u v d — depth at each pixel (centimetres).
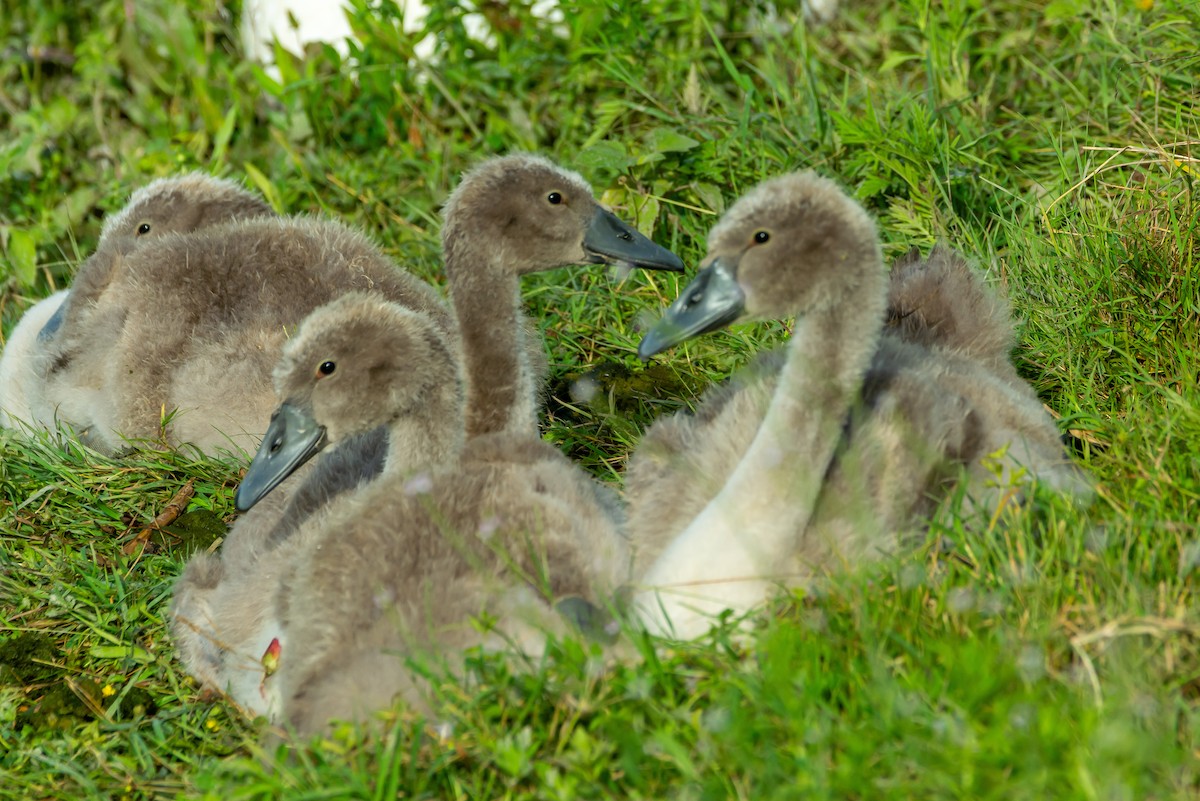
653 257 1183
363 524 955
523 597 895
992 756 731
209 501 1234
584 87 1658
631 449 1207
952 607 842
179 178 1532
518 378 1170
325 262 1358
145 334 1338
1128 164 1281
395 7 1734
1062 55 1550
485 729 823
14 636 1095
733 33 1667
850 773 740
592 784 791
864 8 1689
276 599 996
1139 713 755
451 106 1714
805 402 904
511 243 1166
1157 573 865
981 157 1416
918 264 1175
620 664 847
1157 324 1152
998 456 930
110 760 962
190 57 1886
